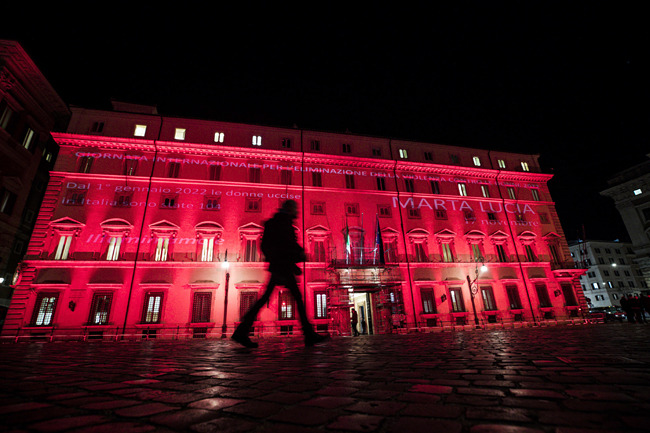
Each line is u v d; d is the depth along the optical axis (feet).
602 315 92.32
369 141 95.30
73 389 7.44
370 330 81.92
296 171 85.71
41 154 80.02
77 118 76.18
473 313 83.51
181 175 77.66
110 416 5.14
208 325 67.21
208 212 76.43
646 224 124.88
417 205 91.30
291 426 4.53
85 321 63.31
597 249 213.05
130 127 78.59
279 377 8.78
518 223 98.07
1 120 67.67
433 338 32.83
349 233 83.41
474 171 98.89
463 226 92.73
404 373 8.97
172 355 17.99
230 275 72.08
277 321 70.18
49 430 4.36
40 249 66.23
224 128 84.43
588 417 4.46
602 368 8.33
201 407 5.69
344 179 88.79
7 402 6.14
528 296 89.45
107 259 68.74
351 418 4.85
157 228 71.41
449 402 5.62
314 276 77.36
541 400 5.48
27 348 29.35
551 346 15.96
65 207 69.72
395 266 80.43
